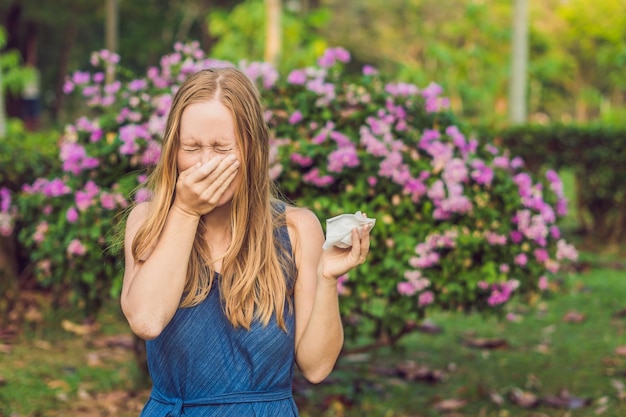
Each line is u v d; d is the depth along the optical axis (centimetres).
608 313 692
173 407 206
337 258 206
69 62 3494
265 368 208
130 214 219
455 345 604
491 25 2375
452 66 2384
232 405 205
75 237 445
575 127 1033
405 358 567
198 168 196
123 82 510
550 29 3712
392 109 446
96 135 462
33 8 2617
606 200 1034
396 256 414
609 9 3475
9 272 675
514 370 541
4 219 575
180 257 198
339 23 3981
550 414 455
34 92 2794
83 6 2669
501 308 444
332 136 423
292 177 422
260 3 2041
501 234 429
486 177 430
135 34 2886
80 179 457
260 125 206
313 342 211
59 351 575
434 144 427
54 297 587
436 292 427
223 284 206
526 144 1045
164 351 207
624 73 1994
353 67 4138
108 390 494
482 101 2386
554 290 752
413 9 3947
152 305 195
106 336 614
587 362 556
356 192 417
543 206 441
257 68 461
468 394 489
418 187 415
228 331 206
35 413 454
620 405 466
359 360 559
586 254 977
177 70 482
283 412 211
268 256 209
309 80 465
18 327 618
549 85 4028
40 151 654
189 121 200
